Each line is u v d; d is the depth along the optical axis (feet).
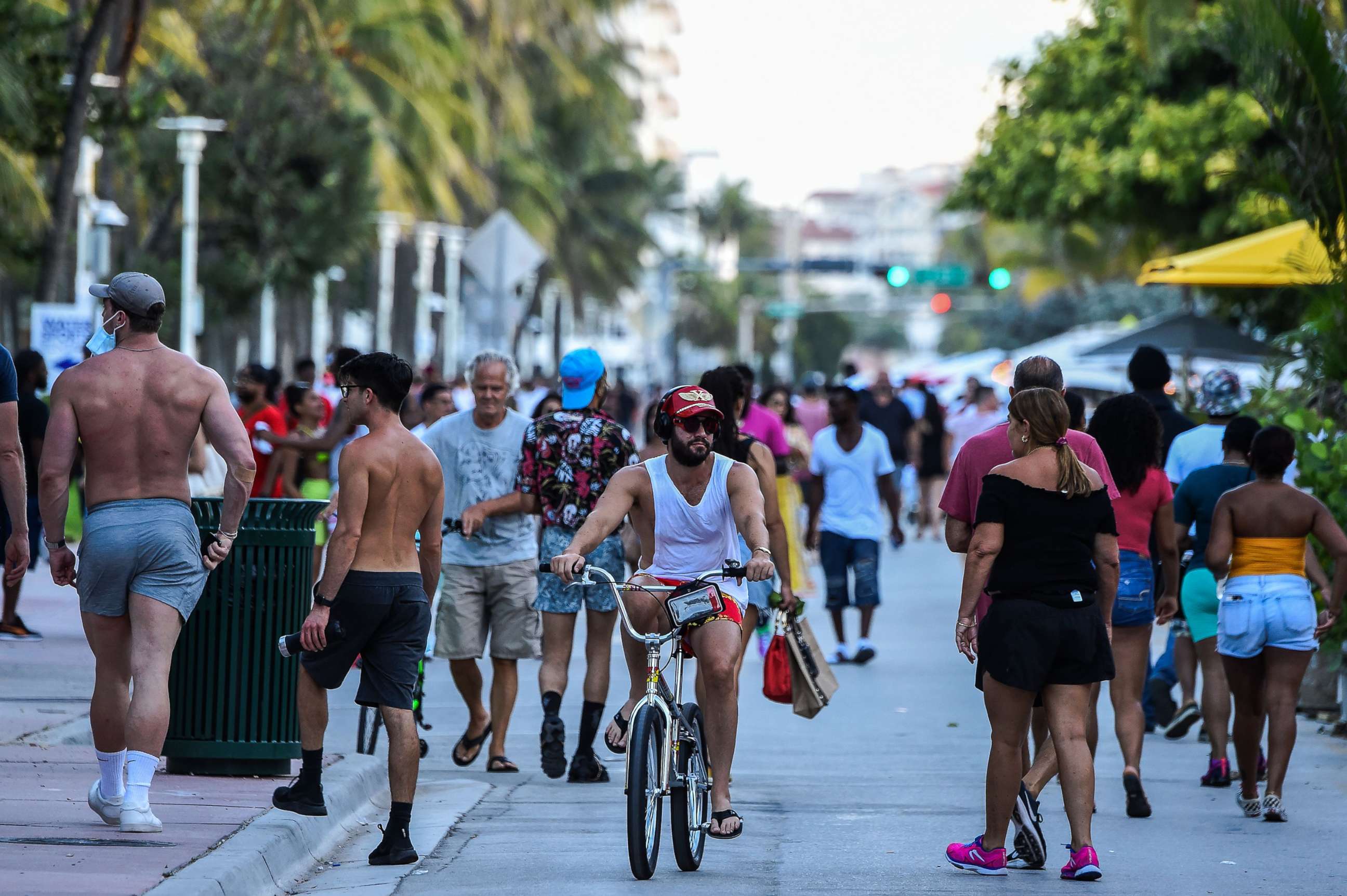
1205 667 109.50
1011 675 78.95
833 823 94.94
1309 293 159.74
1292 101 155.22
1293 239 173.27
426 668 161.07
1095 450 86.12
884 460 166.91
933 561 270.05
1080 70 321.11
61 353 226.38
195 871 71.36
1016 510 79.30
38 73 234.58
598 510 82.74
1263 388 158.30
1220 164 289.33
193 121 328.49
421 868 82.43
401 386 83.46
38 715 110.22
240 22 395.55
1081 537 79.51
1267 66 155.33
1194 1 278.67
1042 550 79.25
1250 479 107.86
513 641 109.50
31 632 148.87
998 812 81.35
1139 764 99.35
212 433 80.23
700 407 81.20
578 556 80.43
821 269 583.17
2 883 68.08
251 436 164.14
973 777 110.52
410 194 556.10
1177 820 97.14
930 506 312.50
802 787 106.52
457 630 108.99
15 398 81.46
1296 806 101.65
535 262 225.56
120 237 380.99
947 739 125.70
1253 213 262.88
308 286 371.76
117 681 80.12
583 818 95.71
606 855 85.51
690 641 83.76
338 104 444.55
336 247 370.73
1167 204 316.19
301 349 597.11
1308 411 136.56
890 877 81.05
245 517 94.58
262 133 363.15
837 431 165.99
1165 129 298.56
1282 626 97.35
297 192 364.38
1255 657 98.37
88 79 237.66
